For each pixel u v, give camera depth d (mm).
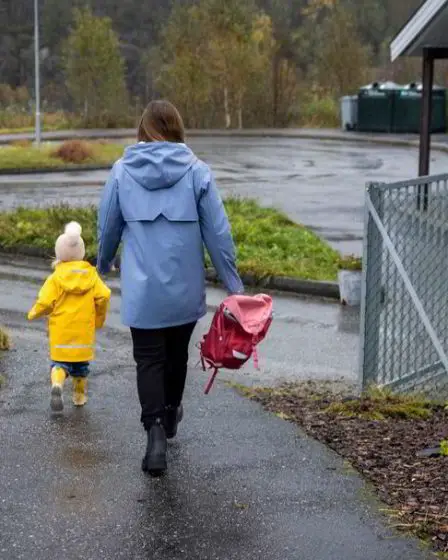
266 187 31969
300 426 7562
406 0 93188
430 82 21250
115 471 6453
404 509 5762
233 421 7625
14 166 38344
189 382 8969
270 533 5473
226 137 60125
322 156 45062
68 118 71562
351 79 69250
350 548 5270
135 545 5320
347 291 14695
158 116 6293
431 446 6918
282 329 12984
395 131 58531
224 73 65938
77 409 8008
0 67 109000
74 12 77562
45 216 22047
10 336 11328
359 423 7699
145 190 6164
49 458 6715
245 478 6332
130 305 6176
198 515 5727
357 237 21109
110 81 71188
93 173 38344
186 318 6254
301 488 6145
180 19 68750
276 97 66875
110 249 6445
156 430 6305
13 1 115438
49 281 7887
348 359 11305
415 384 9008
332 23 71062
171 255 6148
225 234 6223
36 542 5336
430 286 9008
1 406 8070
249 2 80875
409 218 8773
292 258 17625
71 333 7891
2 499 5941
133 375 9258
